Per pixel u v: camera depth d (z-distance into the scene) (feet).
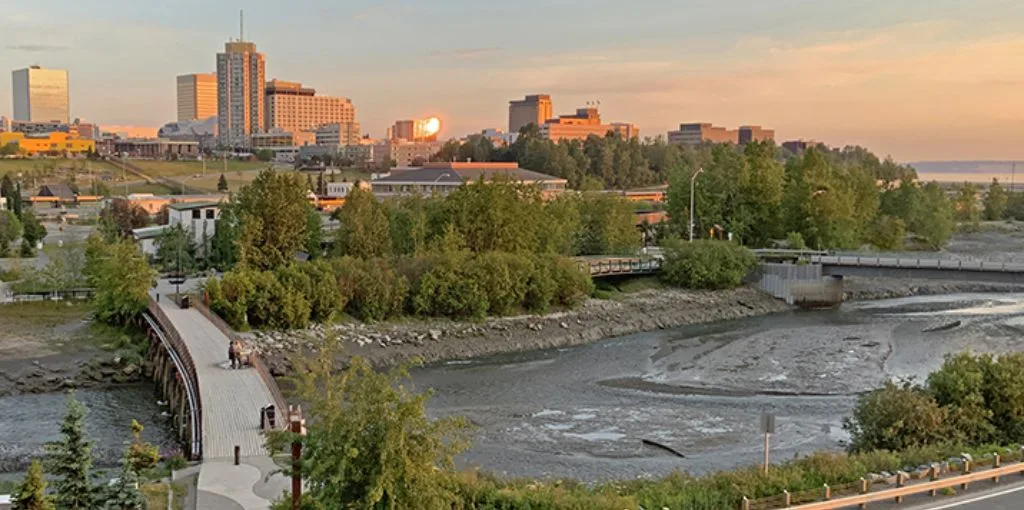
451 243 329.72
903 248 532.73
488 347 273.95
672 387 214.90
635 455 158.71
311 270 284.41
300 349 247.09
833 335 287.07
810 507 99.40
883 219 495.41
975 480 110.42
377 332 276.62
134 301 267.59
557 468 149.69
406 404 81.00
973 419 132.77
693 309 339.36
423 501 80.53
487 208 355.36
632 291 359.25
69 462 101.45
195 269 372.79
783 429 175.73
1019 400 135.33
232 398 162.81
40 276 328.29
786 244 429.79
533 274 313.94
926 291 407.03
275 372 237.66
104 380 228.22
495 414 189.06
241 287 265.54
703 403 198.29
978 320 319.27
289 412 143.54
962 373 138.51
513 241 355.77
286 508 87.86
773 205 445.37
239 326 262.06
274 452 86.12
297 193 337.72
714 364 241.96
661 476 139.54
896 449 128.26
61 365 231.91
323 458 80.07
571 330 297.74
